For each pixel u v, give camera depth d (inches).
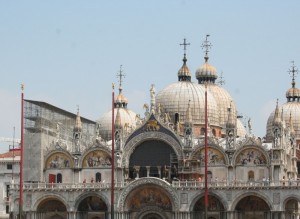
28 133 7126.0
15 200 6761.8
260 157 6663.4
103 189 6628.9
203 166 6771.7
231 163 6707.7
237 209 6501.0
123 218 6565.0
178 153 6786.4
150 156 6889.8
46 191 6702.8
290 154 7475.4
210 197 6540.4
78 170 6939.0
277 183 6373.0
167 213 6569.9
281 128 6663.4
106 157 6914.4
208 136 6830.7
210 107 7652.6
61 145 6998.0
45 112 7421.3
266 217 6461.6
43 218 6781.5
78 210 6702.8
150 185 6545.3
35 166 7042.3
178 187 6501.0
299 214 7027.6
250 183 6422.2
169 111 7632.9
